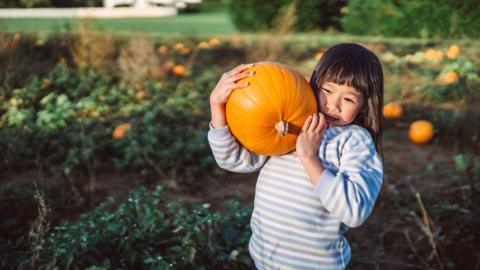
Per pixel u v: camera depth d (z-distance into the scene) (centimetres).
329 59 227
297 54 1157
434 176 559
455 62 973
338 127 229
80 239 327
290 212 228
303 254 227
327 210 226
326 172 214
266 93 224
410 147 662
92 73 901
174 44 1255
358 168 216
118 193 518
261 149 232
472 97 674
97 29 1088
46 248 322
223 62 1122
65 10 2784
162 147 602
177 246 342
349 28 1577
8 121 678
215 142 243
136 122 673
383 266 396
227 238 369
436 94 838
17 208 466
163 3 3419
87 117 730
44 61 1032
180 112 748
